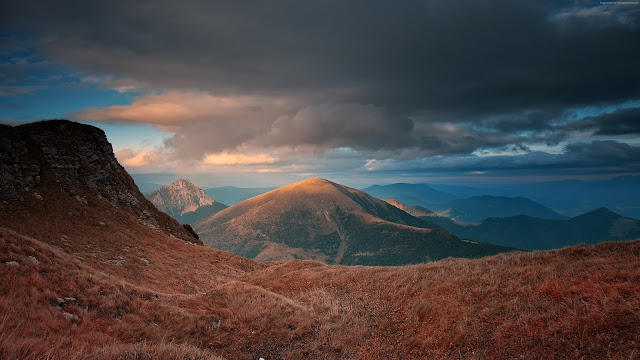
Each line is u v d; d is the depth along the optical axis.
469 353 12.77
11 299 13.50
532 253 20.64
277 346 15.88
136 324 15.62
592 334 10.93
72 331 13.08
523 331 12.50
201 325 17.02
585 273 15.09
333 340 16.36
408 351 14.54
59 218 42.28
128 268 36.00
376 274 26.33
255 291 23.16
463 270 21.17
